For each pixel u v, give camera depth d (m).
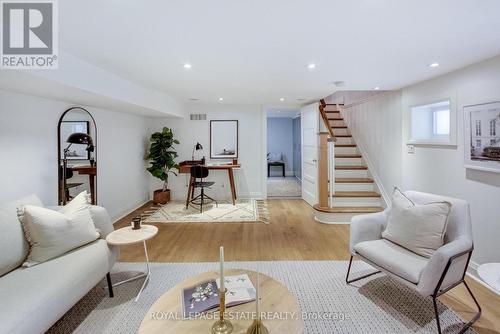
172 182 5.88
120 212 4.60
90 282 1.90
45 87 2.37
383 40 2.04
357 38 2.01
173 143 5.77
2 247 1.77
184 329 1.31
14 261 1.82
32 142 2.78
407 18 1.68
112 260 2.22
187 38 2.01
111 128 4.31
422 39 2.02
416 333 1.78
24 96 2.68
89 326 1.87
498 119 2.36
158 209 5.05
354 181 4.66
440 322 1.88
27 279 1.67
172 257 2.99
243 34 1.94
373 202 4.45
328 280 2.46
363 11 1.59
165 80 3.36
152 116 5.48
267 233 3.75
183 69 2.84
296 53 2.34
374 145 4.68
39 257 1.88
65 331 1.82
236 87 3.82
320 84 3.61
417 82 3.45
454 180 2.89
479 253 2.57
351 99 5.75
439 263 1.67
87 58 2.45
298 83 3.55
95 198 3.82
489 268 1.63
